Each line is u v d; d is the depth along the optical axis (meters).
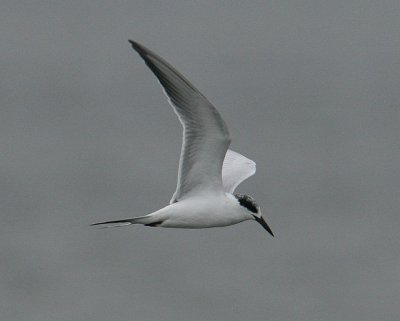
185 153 12.06
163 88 11.50
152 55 11.16
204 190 12.52
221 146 12.00
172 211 12.48
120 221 12.53
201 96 11.35
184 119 11.72
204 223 12.62
